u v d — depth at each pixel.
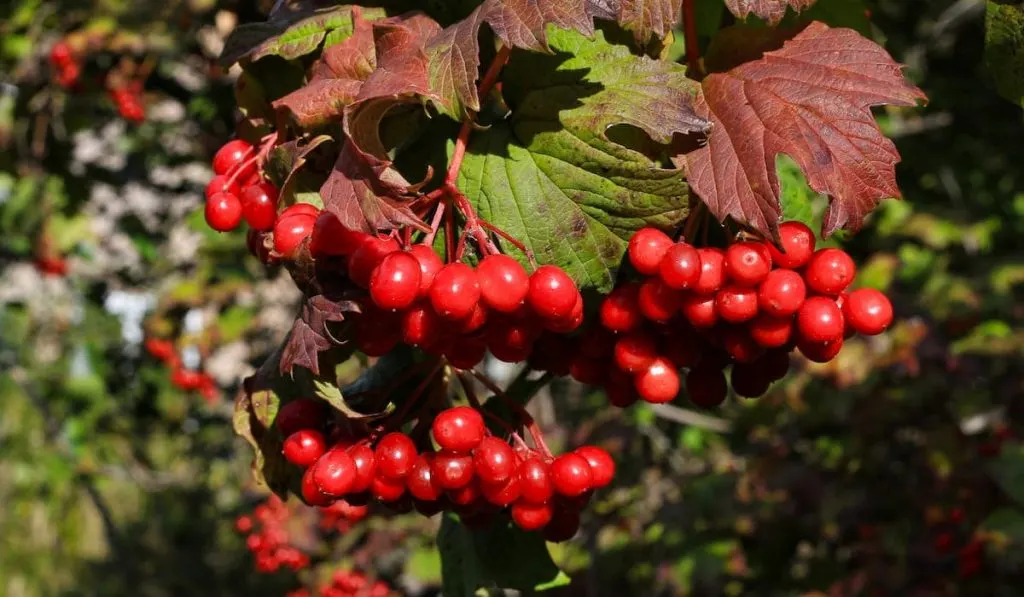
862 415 0.96
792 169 0.50
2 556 2.16
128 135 1.35
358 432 0.46
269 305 1.34
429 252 0.43
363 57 0.44
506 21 0.42
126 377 1.55
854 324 0.44
